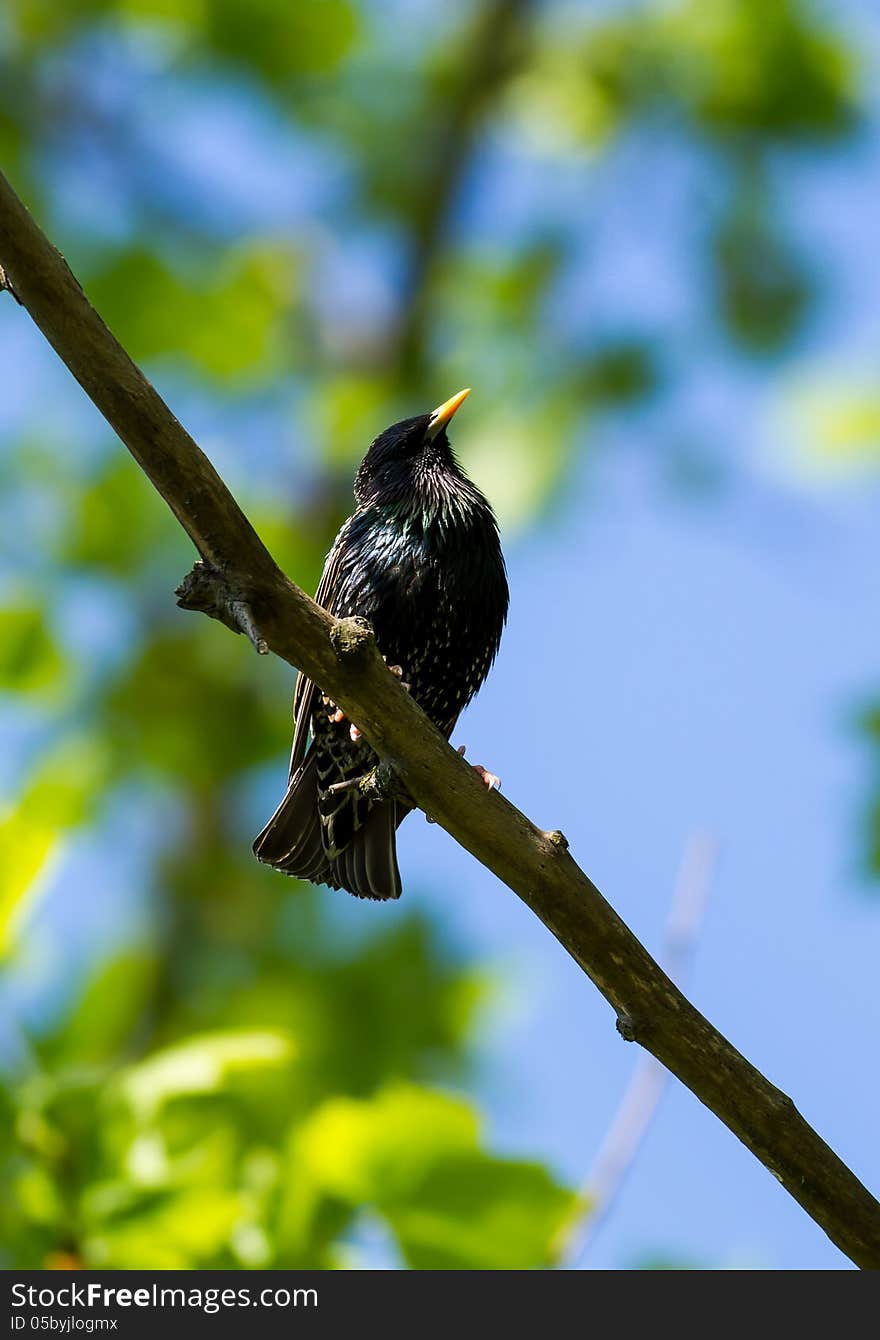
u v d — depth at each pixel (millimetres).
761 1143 6316
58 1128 7148
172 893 12227
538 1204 7105
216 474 6438
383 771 6785
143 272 13445
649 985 6473
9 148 14523
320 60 15203
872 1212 6219
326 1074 11297
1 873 8164
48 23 15000
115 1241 7020
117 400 6305
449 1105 7230
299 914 12461
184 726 12461
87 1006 10820
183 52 15141
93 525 12320
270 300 14031
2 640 11383
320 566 12883
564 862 6594
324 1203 7242
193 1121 7449
